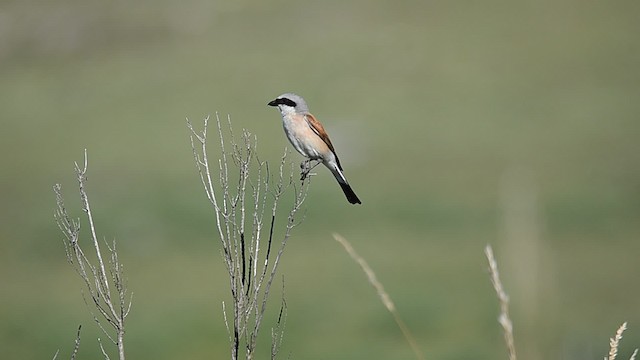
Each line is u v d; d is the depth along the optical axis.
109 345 17.97
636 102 30.61
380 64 36.44
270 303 19.38
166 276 21.77
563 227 22.53
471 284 19.66
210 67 37.81
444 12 40.59
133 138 31.78
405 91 33.84
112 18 43.25
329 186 26.39
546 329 16.22
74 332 18.59
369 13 41.19
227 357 17.25
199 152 29.83
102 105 35.50
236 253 5.14
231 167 28.03
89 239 24.41
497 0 40.91
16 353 18.05
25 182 28.67
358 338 17.62
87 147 31.30
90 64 39.84
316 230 23.81
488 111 31.47
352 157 29.09
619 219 23.02
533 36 37.38
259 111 33.22
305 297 19.52
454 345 17.03
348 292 19.86
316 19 41.56
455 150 28.84
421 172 27.52
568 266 20.00
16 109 35.88
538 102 31.84
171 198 26.23
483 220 23.67
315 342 17.44
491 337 17.12
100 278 5.47
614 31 36.59
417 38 38.34
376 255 21.77
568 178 25.67
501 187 25.08
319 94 34.41
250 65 37.72
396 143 29.70
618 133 28.66
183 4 44.19
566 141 28.42
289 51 38.66
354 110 32.72
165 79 37.31
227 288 20.70
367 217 24.58
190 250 23.47
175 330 18.12
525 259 8.11
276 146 29.03
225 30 41.47
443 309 18.53
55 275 22.33
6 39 42.34
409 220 24.09
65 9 44.19
